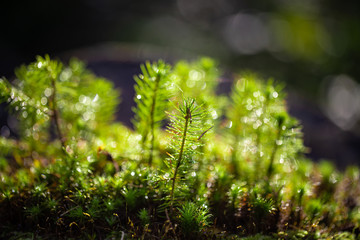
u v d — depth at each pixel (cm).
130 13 189
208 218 36
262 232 36
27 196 36
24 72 39
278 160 39
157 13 197
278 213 36
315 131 56
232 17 206
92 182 37
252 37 186
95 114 43
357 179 42
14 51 140
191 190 37
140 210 36
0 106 51
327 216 38
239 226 36
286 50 168
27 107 38
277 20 189
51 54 149
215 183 37
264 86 41
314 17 178
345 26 160
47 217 36
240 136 40
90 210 35
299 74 151
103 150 39
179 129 35
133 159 39
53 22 157
